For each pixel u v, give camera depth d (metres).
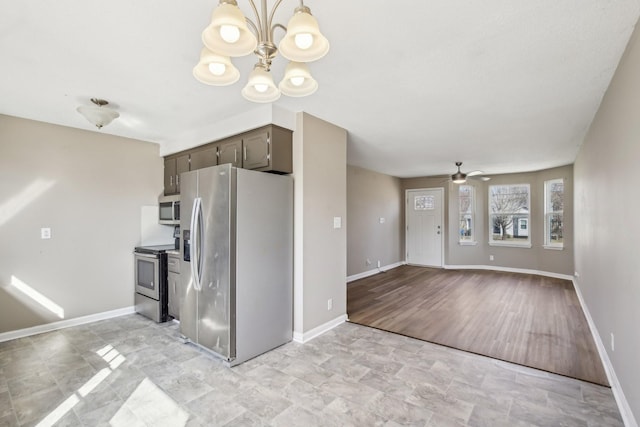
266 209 2.94
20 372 2.52
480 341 3.17
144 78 2.40
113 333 3.37
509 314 4.06
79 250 3.67
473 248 7.60
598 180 3.08
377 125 3.62
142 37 1.85
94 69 2.25
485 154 5.12
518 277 6.50
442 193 7.74
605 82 2.47
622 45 1.94
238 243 2.70
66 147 3.59
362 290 5.39
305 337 3.18
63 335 3.30
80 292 3.67
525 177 7.00
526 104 2.94
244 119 3.16
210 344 2.79
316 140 3.34
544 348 3.00
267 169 3.02
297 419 1.95
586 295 4.04
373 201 6.99
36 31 1.78
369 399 2.16
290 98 2.82
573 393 2.24
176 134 3.93
